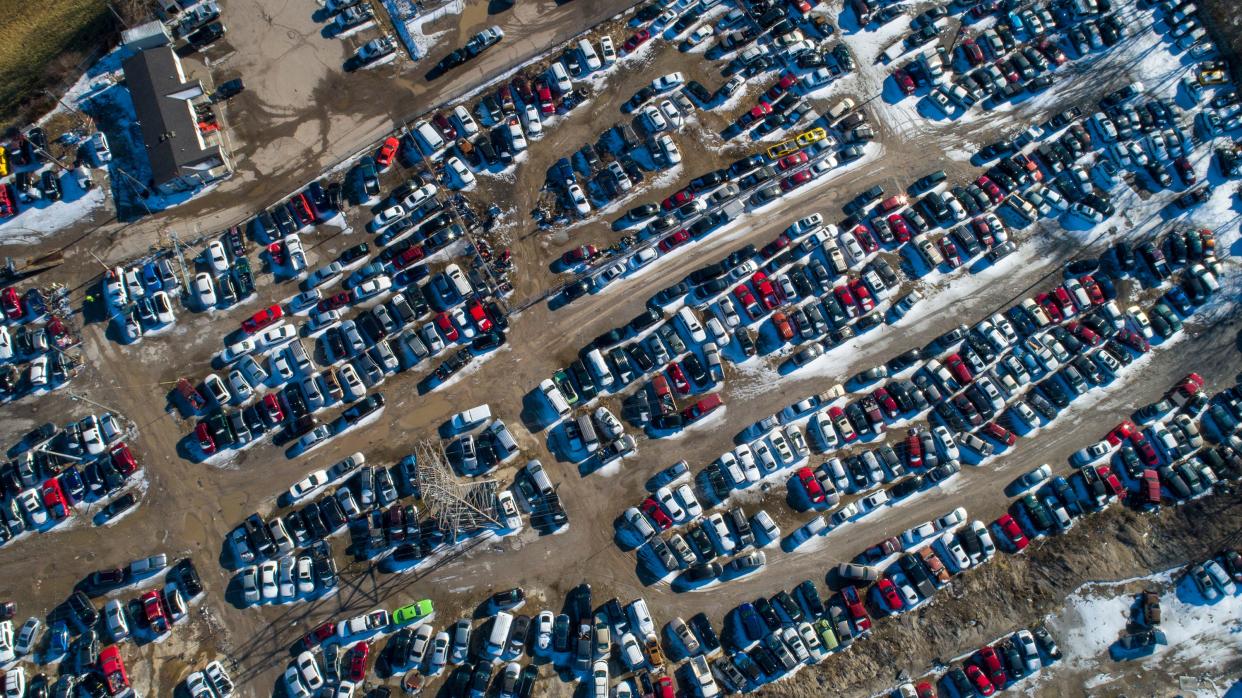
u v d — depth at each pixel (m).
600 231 73.50
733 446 70.44
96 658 63.97
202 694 63.50
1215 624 67.62
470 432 69.50
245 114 73.62
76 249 70.56
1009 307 73.81
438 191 73.25
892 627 67.69
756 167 75.06
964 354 72.25
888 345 72.75
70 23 73.69
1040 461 71.25
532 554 67.81
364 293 70.50
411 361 70.44
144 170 71.88
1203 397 72.19
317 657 65.31
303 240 71.94
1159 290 75.12
